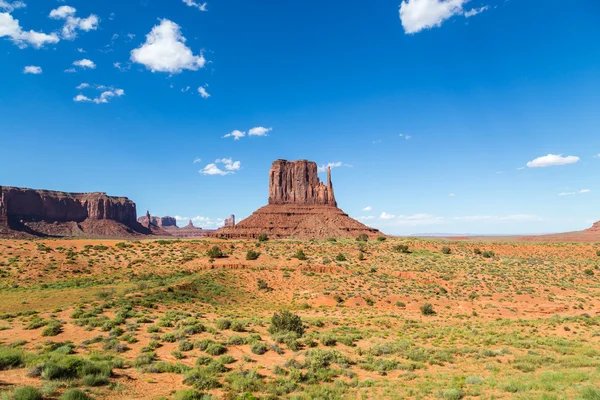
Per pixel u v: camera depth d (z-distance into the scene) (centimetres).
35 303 4169
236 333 2952
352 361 2295
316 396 1590
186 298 4831
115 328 2720
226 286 6088
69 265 6831
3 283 5531
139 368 1809
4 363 1603
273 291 6172
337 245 10381
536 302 5350
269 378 1855
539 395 1569
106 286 5494
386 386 1798
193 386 1605
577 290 5875
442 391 1641
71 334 2670
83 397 1288
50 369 1470
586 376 1870
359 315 4672
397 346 2730
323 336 2831
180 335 2633
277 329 3086
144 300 4259
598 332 3359
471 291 5925
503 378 1934
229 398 1490
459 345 2928
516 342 2916
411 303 5431
